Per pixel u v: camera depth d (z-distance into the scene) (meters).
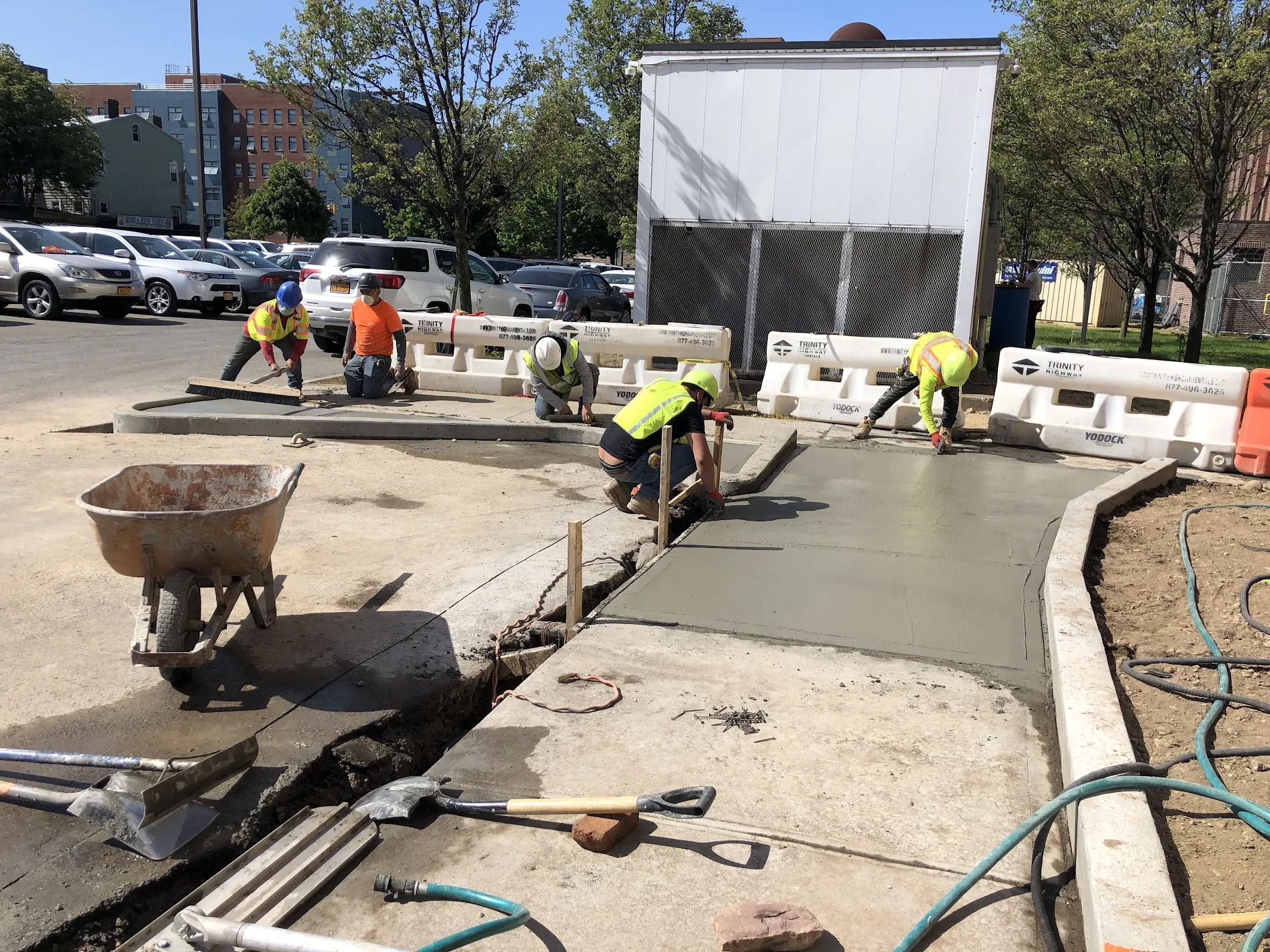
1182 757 3.36
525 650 4.59
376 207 16.06
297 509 6.73
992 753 3.58
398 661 4.36
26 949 2.56
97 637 4.45
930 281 11.97
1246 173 17.25
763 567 5.61
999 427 9.59
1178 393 8.98
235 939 2.43
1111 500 7.00
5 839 3.01
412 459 8.39
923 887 2.83
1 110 44.03
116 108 90.31
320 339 15.26
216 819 3.14
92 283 18.44
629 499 6.75
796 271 12.48
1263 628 4.58
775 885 2.83
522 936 2.61
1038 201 16.92
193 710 3.83
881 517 6.78
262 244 33.31
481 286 16.36
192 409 9.50
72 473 7.29
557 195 40.44
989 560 5.86
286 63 13.78
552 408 9.52
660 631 4.67
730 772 3.42
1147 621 4.84
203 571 3.90
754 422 10.27
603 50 29.50
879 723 3.79
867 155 11.88
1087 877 2.64
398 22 13.35
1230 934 2.52
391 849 3.01
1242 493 7.95
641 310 13.16
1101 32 13.20
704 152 12.53
